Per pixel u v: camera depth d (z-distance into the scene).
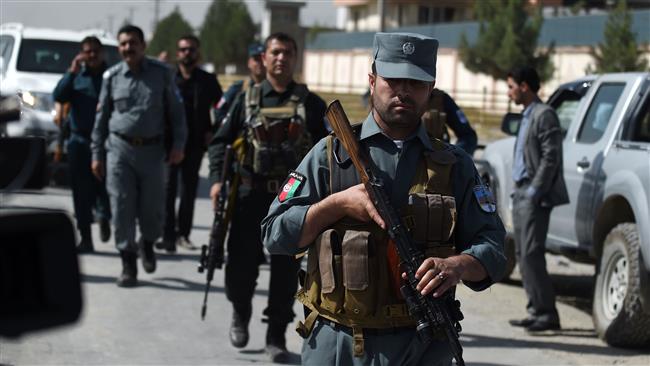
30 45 14.06
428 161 3.54
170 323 7.05
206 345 6.51
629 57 26.20
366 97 7.87
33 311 1.88
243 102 6.19
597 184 7.62
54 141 12.41
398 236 3.37
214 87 9.97
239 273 6.15
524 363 6.48
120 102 8.06
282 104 6.10
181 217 10.09
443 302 3.39
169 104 8.23
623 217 7.45
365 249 3.45
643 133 7.61
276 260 6.04
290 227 3.53
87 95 9.47
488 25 32.34
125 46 8.01
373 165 3.51
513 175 7.44
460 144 7.05
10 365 4.00
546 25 37.31
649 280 6.73
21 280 1.88
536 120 7.26
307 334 3.61
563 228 8.17
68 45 14.25
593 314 7.30
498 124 33.62
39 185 2.07
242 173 6.09
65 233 1.91
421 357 3.55
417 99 3.49
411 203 3.46
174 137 8.34
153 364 5.99
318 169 3.58
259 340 6.72
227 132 6.24
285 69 6.07
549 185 7.22
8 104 2.21
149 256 8.55
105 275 8.59
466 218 3.56
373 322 3.49
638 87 7.70
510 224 8.98
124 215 8.08
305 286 3.68
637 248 6.83
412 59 3.46
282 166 6.00
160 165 8.22
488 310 8.15
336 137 3.58
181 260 9.48
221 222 6.33
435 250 3.46
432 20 53.25
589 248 7.78
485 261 3.44
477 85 41.16
